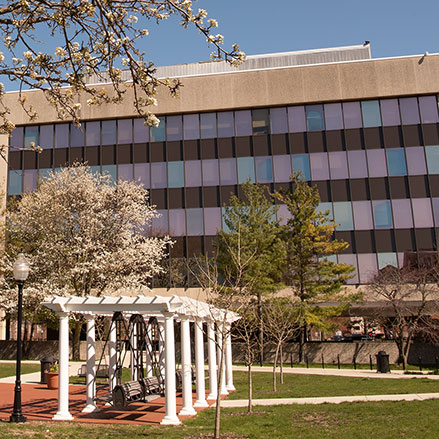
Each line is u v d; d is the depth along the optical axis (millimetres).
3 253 29781
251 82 36562
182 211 35781
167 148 36781
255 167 35906
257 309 24906
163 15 8000
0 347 33219
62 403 12469
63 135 37594
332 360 28828
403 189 34500
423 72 35312
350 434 9984
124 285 28375
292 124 36125
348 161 35156
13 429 10445
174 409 11891
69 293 28172
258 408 13883
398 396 15188
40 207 28531
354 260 33750
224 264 26906
